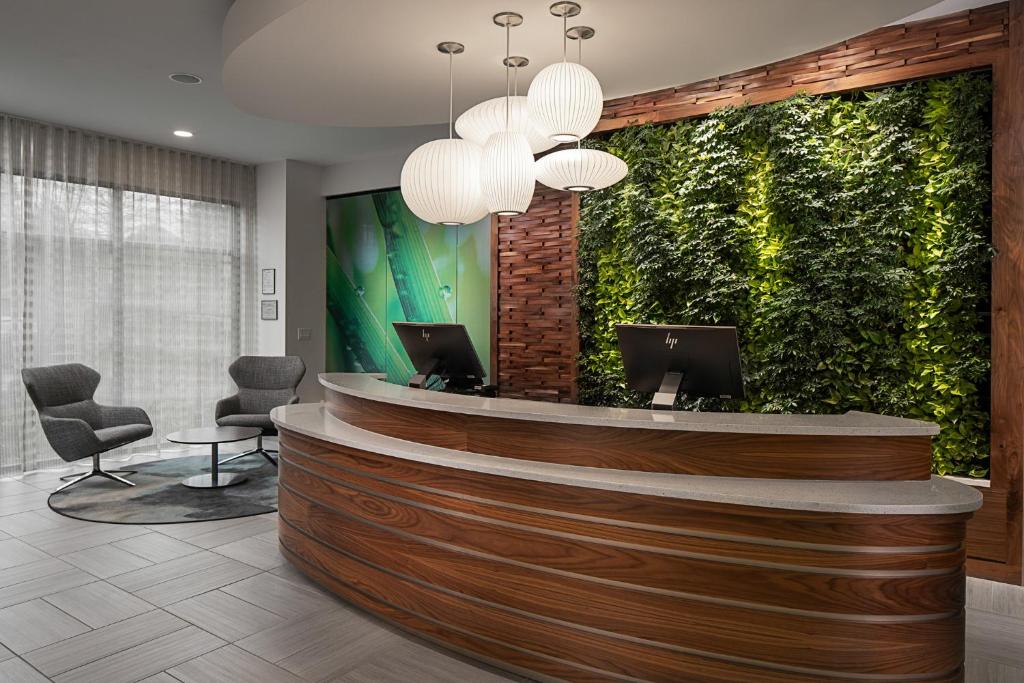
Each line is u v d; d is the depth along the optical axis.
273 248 8.02
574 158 3.61
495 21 3.56
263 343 8.10
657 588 2.42
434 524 2.97
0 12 4.16
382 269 7.83
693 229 4.98
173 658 2.93
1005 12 3.94
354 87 4.58
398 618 3.14
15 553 4.21
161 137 6.94
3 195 6.09
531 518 2.67
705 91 5.00
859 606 2.20
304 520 3.72
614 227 5.40
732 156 4.84
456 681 2.75
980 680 2.84
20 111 6.06
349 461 3.38
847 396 4.44
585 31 3.70
